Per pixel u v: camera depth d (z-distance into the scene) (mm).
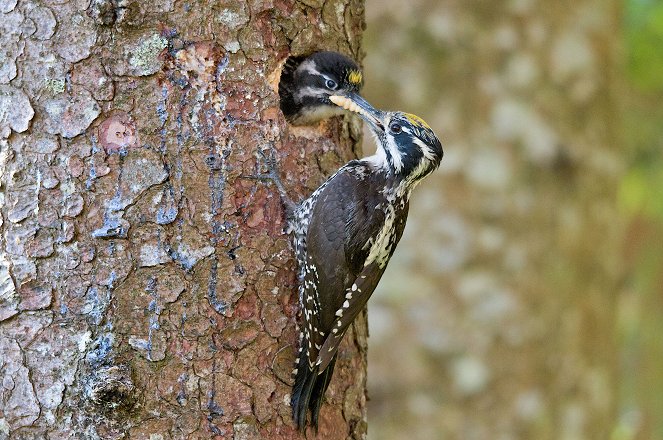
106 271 9547
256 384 9945
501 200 17938
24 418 9398
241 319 9930
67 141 9617
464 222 17969
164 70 9797
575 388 17969
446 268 17953
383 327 17953
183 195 9773
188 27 9891
